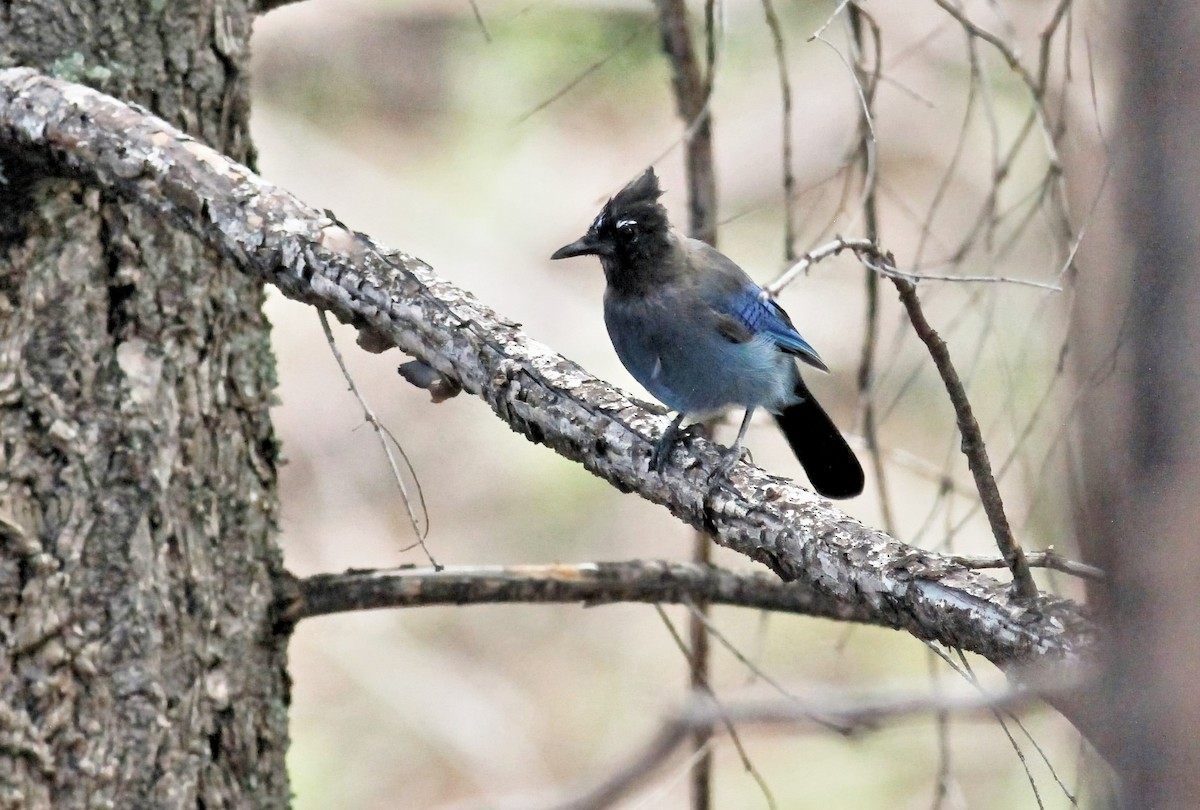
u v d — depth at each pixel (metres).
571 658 19.73
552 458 20.92
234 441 9.22
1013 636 6.11
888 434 19.83
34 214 8.43
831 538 6.96
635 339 11.54
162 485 8.78
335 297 7.86
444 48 20.81
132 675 8.66
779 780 17.20
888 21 18.28
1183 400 3.16
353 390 7.66
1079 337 4.76
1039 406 8.42
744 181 20.84
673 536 20.27
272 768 9.40
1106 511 3.39
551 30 18.67
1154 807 3.19
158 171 7.96
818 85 21.09
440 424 21.03
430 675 19.30
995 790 16.14
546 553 20.08
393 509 20.33
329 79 20.94
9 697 8.35
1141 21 3.20
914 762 16.94
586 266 21.12
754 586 9.88
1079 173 8.54
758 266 20.02
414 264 8.03
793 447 12.54
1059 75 13.13
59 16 8.58
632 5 18.33
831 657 18.47
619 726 18.69
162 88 8.91
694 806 10.47
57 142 8.10
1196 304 3.15
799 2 18.95
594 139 21.12
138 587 8.67
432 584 9.44
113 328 8.68
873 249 6.84
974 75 9.03
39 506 8.44
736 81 20.64
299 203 8.00
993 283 9.68
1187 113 3.15
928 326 6.12
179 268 8.85
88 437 8.56
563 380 7.84
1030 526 8.70
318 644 19.50
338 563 19.52
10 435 8.38
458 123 21.05
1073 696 4.58
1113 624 3.35
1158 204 3.19
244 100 9.45
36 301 8.45
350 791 17.91
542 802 8.09
